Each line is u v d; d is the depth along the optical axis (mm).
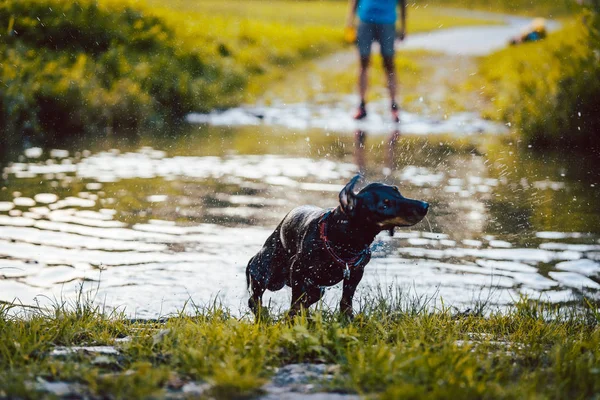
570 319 6516
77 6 21250
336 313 6004
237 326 5359
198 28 25750
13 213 9914
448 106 20312
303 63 28797
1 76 16906
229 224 9656
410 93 22500
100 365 4758
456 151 14828
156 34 22297
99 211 10133
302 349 5051
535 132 15633
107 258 8250
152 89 19453
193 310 6867
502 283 7750
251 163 13492
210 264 8156
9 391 4066
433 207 10641
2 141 15219
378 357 4641
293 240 6391
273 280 6816
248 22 32219
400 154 14430
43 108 16859
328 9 51750
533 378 4508
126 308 6871
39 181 11789
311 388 4348
